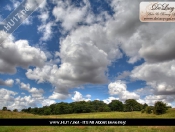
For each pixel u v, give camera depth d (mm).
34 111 52938
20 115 23500
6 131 13234
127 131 11992
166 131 11891
